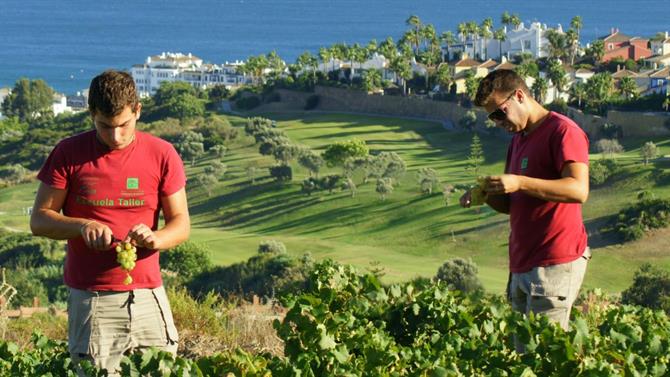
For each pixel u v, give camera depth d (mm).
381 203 95000
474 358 6922
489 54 172625
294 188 104875
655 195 84188
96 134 6020
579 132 6730
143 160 6008
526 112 6816
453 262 49281
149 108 161875
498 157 114312
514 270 7031
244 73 182375
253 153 128000
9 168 130125
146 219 6074
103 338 6074
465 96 140875
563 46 155625
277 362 6434
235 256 79625
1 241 67875
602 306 10594
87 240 5758
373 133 136625
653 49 163250
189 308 11086
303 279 41688
